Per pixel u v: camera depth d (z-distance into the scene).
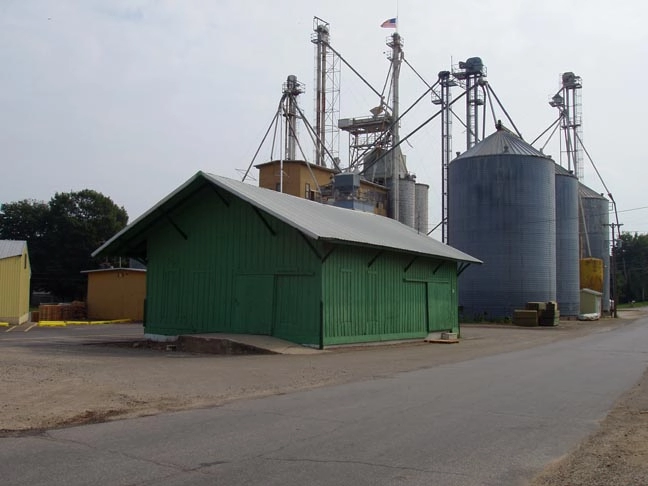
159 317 25.48
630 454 7.66
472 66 60.97
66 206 80.62
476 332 39.38
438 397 11.67
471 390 12.68
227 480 6.22
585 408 10.94
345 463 6.95
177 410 10.03
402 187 74.31
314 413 9.84
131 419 9.24
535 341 30.47
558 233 61.34
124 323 43.31
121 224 83.81
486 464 7.06
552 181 53.16
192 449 7.45
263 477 6.35
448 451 7.59
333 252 22.52
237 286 23.61
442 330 31.39
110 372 14.55
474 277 51.88
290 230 22.55
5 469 6.50
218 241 24.27
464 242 52.56
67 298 82.06
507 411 10.40
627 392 12.97
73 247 79.00
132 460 6.91
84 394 11.30
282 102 67.81
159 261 25.70
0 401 10.47
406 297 27.94
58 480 6.12
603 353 23.00
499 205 51.16
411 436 8.34
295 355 19.86
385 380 14.13
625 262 138.25
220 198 24.11
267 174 65.75
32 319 44.78
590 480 6.52
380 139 71.00
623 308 112.44
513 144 52.94
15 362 16.30
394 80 69.81
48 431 8.37
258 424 8.95
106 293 46.31
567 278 61.25
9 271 37.88
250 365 16.72
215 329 23.98
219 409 10.14
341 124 73.94
